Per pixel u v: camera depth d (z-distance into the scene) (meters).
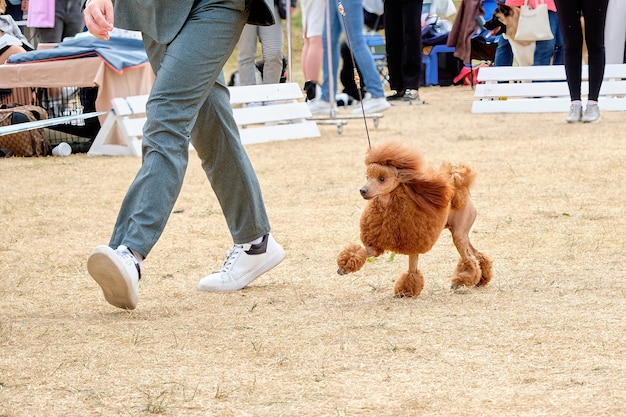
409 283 4.35
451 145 10.62
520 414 2.78
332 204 7.22
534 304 4.15
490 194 7.39
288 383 3.13
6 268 5.26
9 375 3.26
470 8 16.81
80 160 10.50
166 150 4.06
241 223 4.66
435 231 4.13
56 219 6.91
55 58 11.09
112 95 10.99
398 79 16.44
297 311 4.17
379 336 3.68
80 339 3.72
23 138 10.77
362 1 12.30
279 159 10.02
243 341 3.66
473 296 4.36
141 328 3.89
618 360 3.29
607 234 5.77
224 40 4.14
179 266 5.29
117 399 2.99
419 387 3.05
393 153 4.04
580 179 8.02
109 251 3.86
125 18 4.21
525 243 5.59
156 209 4.03
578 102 12.52
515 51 14.68
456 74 20.47
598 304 4.11
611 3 14.63
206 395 3.02
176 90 4.06
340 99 15.22
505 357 3.36
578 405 2.84
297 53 13.13
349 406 2.88
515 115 14.10
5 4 14.02
